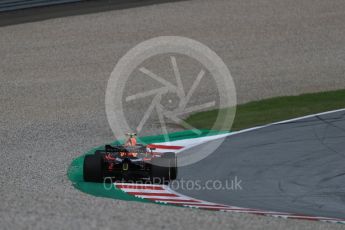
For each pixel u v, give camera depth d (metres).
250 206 49.00
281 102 83.31
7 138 68.81
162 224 39.31
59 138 68.94
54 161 59.75
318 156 62.00
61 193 47.94
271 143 66.12
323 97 85.19
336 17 118.75
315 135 68.62
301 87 90.00
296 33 112.06
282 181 55.53
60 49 105.06
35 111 80.75
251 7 123.50
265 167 58.94
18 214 40.00
